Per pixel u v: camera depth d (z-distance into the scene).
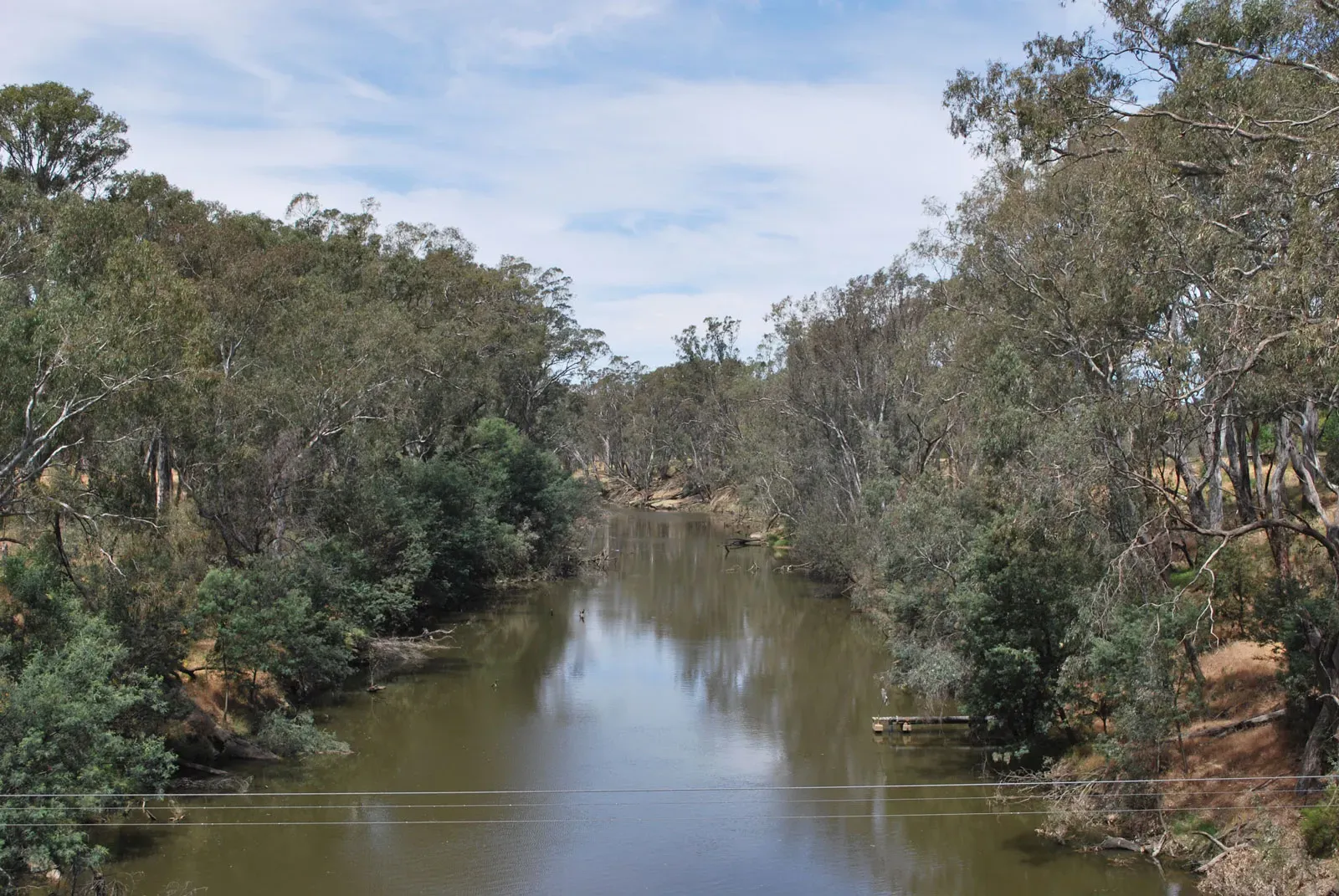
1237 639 27.78
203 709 28.30
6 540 23.88
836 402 59.69
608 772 28.53
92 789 19.12
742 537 86.56
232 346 38.91
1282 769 21.66
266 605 30.53
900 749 30.47
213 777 26.81
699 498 122.50
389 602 41.78
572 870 22.05
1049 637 26.11
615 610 54.84
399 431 47.72
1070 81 23.17
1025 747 26.08
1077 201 27.36
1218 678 26.45
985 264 32.66
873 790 26.92
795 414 63.09
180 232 39.09
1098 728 26.55
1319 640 20.84
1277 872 18.66
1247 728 23.64
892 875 21.66
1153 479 22.34
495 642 46.44
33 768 18.55
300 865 22.02
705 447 123.12
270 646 29.86
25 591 22.09
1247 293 18.30
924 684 32.94
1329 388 17.92
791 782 27.64
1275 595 23.17
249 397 34.00
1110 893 20.22
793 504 71.50
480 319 59.62
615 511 117.44
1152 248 21.02
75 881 19.28
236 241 40.25
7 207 33.88
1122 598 22.11
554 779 27.94
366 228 62.78
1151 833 22.23
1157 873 21.00
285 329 38.97
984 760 27.94
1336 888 17.84
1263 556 26.44
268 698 31.94
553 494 65.44
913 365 45.09
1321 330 16.50
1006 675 26.30
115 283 25.12
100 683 19.69
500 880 21.50
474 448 63.00
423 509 50.38
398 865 22.14
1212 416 19.88
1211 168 21.70
